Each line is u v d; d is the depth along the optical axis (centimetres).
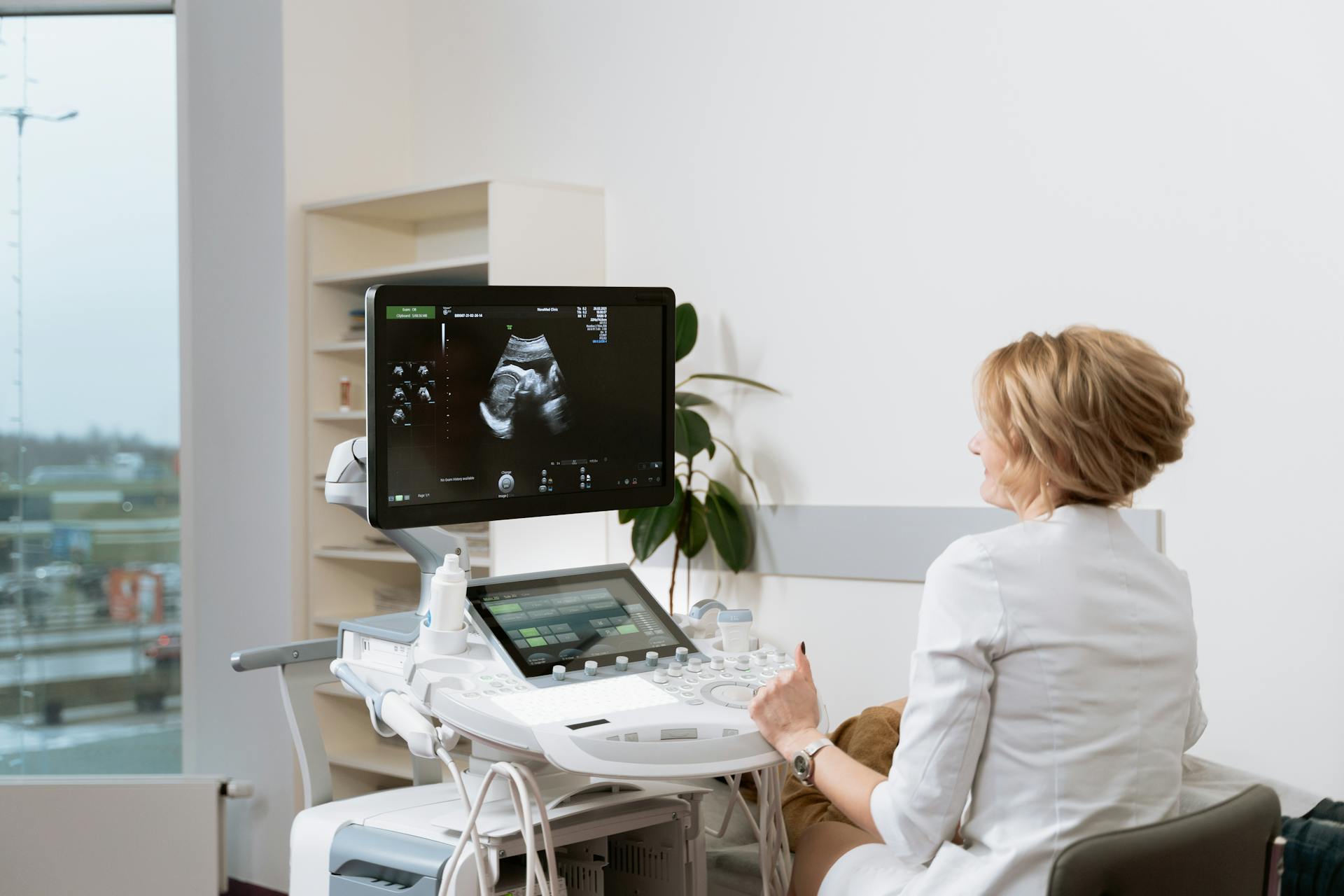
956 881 138
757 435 294
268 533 346
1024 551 140
